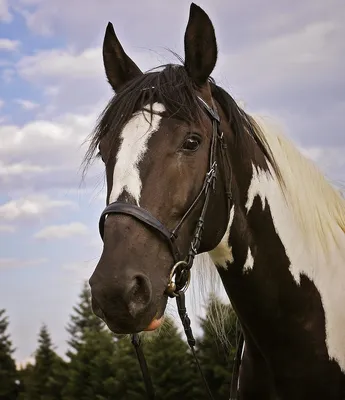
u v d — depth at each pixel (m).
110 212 2.71
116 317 2.56
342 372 3.26
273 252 3.25
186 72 3.13
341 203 3.64
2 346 32.06
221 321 3.83
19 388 30.36
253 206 3.23
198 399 19.92
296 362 3.23
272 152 3.42
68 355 25.22
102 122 3.00
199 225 2.91
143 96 2.93
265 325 3.26
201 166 2.92
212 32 3.09
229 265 3.23
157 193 2.76
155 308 2.65
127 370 21.62
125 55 3.47
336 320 3.31
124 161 2.77
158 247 2.74
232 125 3.21
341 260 3.45
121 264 2.59
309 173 3.54
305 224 3.39
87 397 23.05
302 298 3.26
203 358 17.31
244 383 3.43
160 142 2.81
